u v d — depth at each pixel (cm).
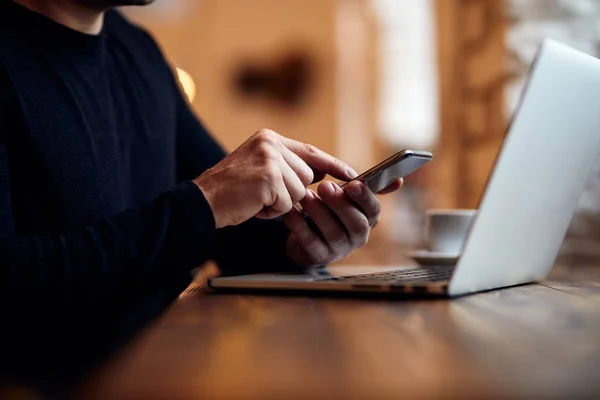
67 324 75
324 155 94
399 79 513
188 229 74
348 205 92
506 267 73
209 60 534
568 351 38
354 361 36
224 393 29
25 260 69
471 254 65
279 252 109
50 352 68
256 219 113
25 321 71
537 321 50
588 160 79
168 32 532
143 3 106
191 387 31
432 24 362
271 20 533
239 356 38
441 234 116
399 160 80
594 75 68
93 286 70
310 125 530
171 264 73
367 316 54
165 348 41
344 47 527
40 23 100
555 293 70
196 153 140
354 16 524
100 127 104
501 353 38
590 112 71
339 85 528
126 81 120
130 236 73
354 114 525
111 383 32
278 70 530
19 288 68
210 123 535
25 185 92
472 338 43
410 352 39
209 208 76
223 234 114
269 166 80
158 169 123
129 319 91
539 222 75
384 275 84
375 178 88
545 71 60
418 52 510
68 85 100
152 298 104
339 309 59
